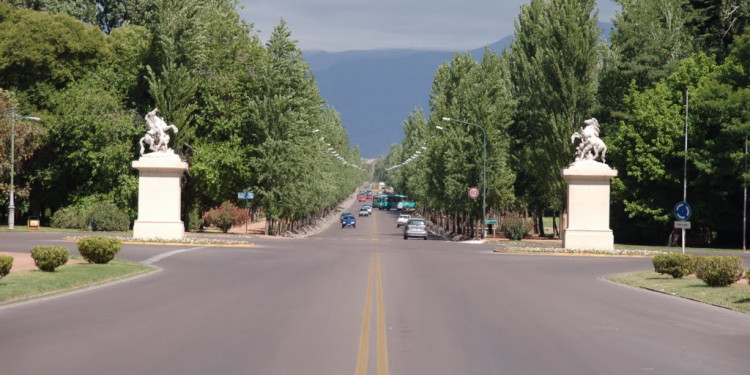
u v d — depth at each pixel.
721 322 19.34
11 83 72.69
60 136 71.25
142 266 33.31
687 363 13.30
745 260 46.06
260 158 77.44
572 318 19.12
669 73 75.06
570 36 73.31
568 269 37.06
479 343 14.98
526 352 14.05
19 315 18.80
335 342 14.88
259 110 76.62
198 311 19.61
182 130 69.00
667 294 26.81
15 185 72.44
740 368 12.95
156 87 68.19
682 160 67.81
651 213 69.00
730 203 69.00
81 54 74.50
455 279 29.95
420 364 12.73
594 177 51.03
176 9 70.19
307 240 66.88
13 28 71.19
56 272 28.72
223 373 11.89
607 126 75.56
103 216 67.12
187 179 74.62
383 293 24.20
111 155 68.50
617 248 57.69
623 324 18.30
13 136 64.75
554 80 74.81
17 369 12.16
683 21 76.50
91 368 12.25
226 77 74.69
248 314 19.03
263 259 39.91
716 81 64.62
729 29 76.62
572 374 12.11
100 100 69.69
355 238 76.88
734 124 62.41
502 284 28.33
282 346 14.41
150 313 19.20
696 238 77.31
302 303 21.39
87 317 18.44
